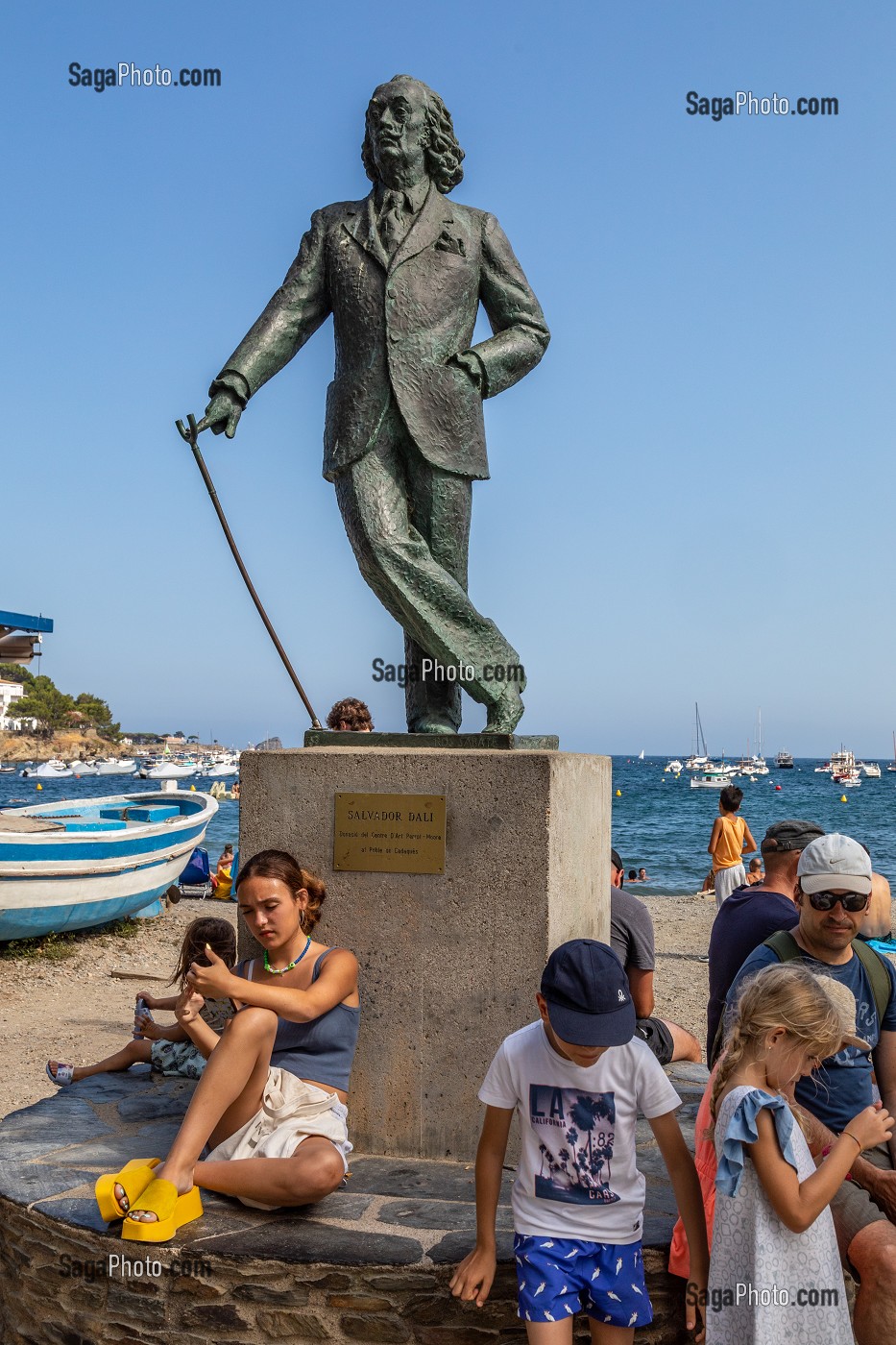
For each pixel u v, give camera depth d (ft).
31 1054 25.98
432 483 15.48
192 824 46.57
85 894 39.04
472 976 13.38
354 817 13.76
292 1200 11.51
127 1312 10.89
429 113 15.55
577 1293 9.50
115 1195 11.08
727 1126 9.38
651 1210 11.84
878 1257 10.28
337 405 15.61
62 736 513.86
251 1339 10.55
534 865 13.21
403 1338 10.38
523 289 16.02
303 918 13.34
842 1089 11.61
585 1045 9.36
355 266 15.43
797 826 14.78
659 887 76.64
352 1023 13.00
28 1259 11.55
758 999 9.83
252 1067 11.64
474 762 13.46
